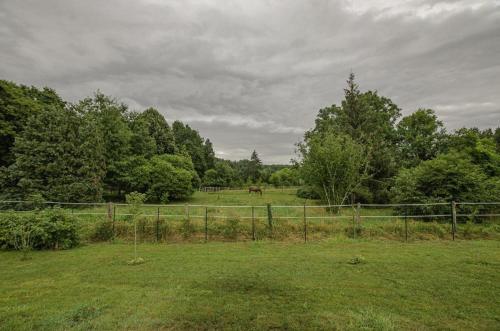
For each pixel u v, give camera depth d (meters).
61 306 5.05
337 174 18.62
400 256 8.51
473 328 4.23
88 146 22.08
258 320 4.47
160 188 29.59
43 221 9.98
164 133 41.56
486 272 6.89
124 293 5.65
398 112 33.41
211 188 58.72
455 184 14.93
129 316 4.61
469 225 12.22
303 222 12.45
